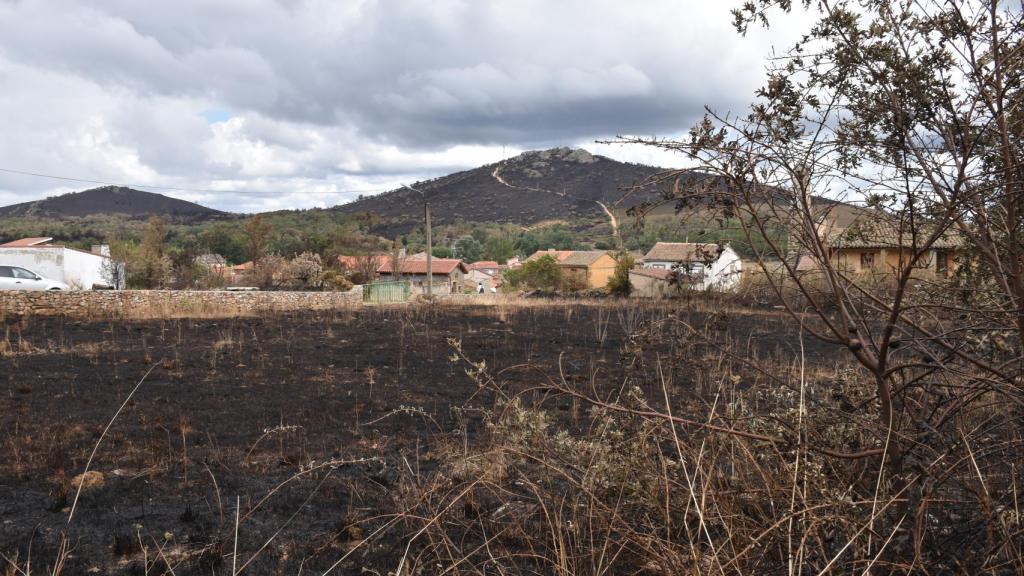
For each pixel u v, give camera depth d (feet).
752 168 8.53
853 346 9.06
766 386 13.08
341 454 19.43
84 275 129.29
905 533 8.42
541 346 42.96
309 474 17.48
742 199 8.89
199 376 32.22
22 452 19.44
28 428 22.17
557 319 60.29
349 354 39.68
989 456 9.64
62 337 46.34
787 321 46.83
